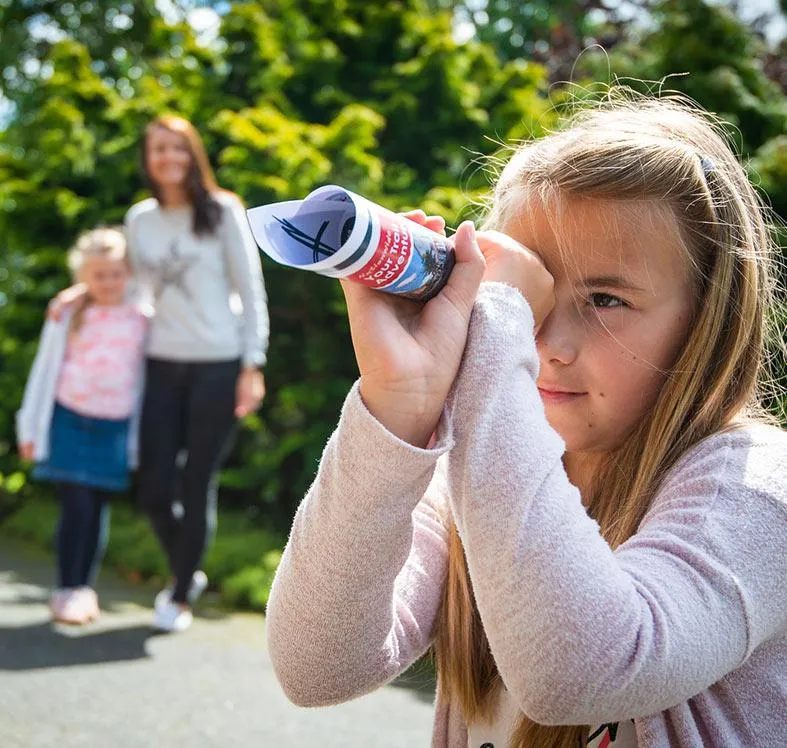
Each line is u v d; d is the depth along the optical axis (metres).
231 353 4.37
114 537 5.84
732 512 1.12
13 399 7.18
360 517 1.07
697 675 1.05
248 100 6.93
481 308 1.13
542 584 1.02
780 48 7.09
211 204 4.39
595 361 1.23
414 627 1.31
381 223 1.01
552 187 1.24
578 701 1.02
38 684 3.38
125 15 9.84
